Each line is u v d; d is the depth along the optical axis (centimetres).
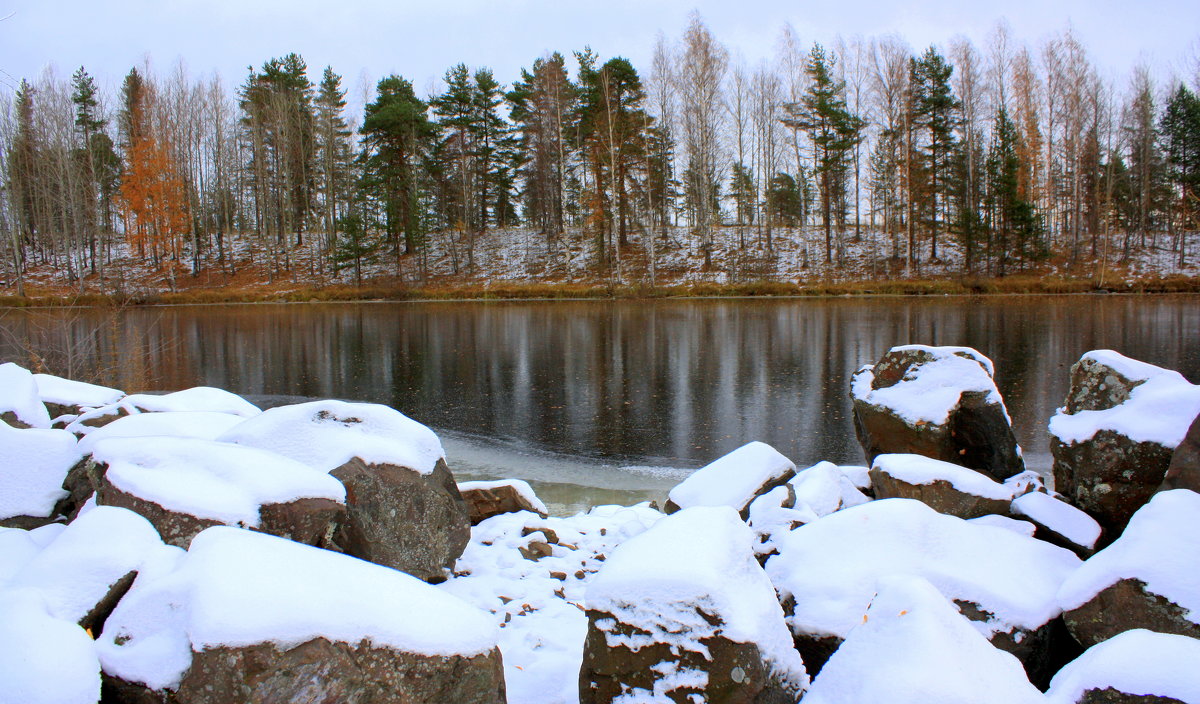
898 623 230
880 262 4391
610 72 4388
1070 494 480
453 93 5228
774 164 5206
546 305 3712
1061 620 341
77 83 5391
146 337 2439
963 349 626
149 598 254
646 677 254
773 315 2856
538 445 983
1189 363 1480
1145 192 4506
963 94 4316
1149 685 235
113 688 236
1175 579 303
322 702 224
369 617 239
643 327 2538
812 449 931
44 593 269
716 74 4544
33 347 1411
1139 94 4719
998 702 201
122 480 341
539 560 499
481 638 257
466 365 1766
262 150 5291
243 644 221
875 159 5169
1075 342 1834
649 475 830
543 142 5388
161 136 4869
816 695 227
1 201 4103
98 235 4009
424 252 4712
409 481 429
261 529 332
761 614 263
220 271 4953
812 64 4556
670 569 264
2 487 428
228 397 682
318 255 5003
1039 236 4200
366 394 1399
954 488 477
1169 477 394
